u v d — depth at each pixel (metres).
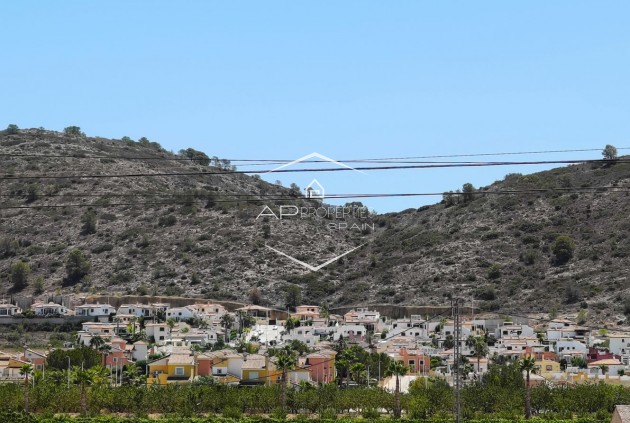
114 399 181.00
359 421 167.88
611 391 185.00
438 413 177.75
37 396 180.12
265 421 169.00
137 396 182.12
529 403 179.62
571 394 185.88
